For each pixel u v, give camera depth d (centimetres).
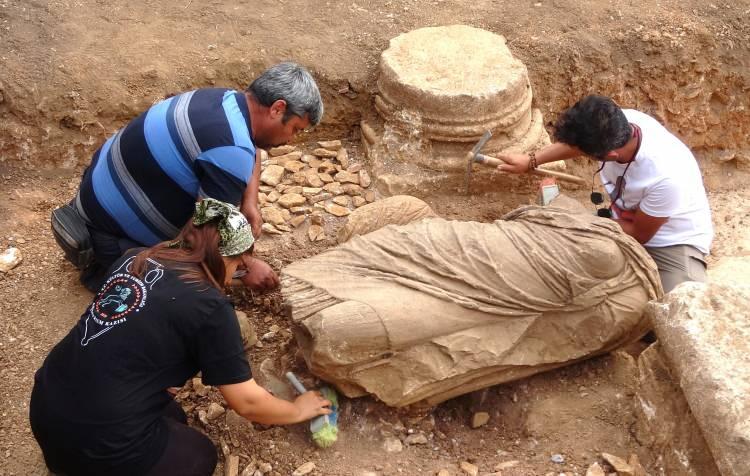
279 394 290
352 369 267
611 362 309
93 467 232
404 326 261
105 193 298
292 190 397
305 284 271
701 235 338
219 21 460
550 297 275
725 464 219
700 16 489
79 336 229
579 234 275
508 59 411
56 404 227
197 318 224
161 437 241
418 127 392
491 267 271
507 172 363
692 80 480
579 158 460
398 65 404
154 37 442
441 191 402
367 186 405
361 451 277
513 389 304
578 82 463
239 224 230
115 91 412
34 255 362
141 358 224
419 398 277
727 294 253
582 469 270
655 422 268
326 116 439
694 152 508
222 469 271
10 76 405
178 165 284
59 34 435
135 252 242
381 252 279
